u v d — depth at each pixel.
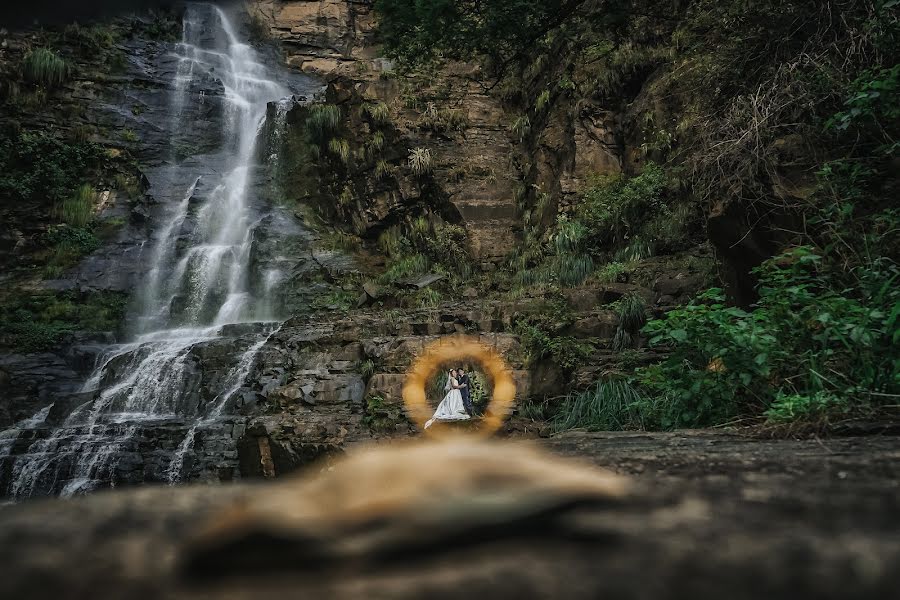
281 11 31.81
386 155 22.92
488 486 0.75
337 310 19.98
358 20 32.19
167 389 16.83
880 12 7.86
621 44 20.61
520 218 21.50
